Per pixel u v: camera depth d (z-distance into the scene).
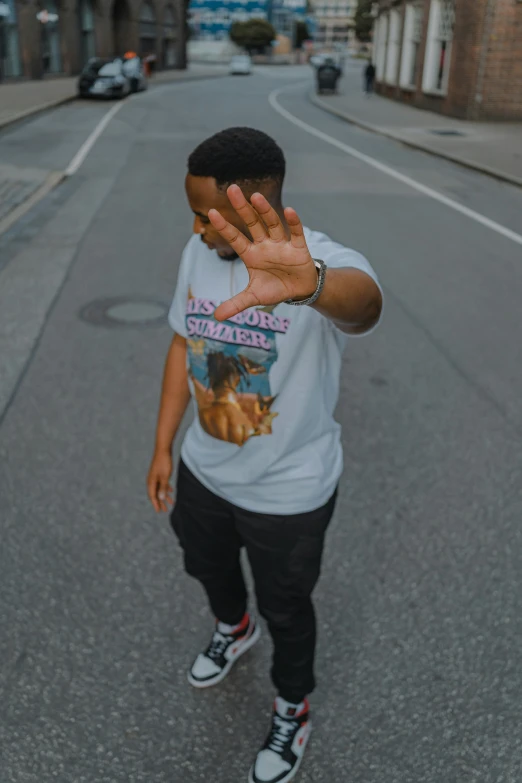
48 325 5.31
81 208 9.29
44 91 27.20
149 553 2.94
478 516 3.22
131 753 2.12
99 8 38.50
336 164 13.88
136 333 5.19
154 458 2.08
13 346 4.93
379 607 2.69
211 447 1.84
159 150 14.56
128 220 8.67
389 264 7.16
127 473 3.49
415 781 2.05
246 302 1.26
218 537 2.01
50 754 2.10
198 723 2.22
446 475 3.54
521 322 5.66
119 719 2.22
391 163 14.31
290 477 1.77
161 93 31.56
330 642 2.52
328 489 1.82
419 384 4.54
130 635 2.54
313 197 10.56
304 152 15.36
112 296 5.98
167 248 7.46
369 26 89.44
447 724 2.22
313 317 1.68
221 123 20.20
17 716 2.22
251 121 21.19
